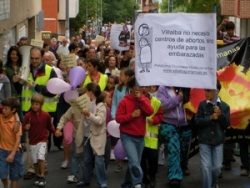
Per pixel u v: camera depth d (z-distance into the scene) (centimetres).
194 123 1288
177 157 1278
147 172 1269
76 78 1347
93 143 1248
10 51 1479
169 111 1270
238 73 1393
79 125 1288
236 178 1377
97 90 1241
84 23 7706
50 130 1313
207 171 1177
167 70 1152
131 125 1167
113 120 1282
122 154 1238
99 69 1492
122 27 2342
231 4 3309
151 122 1224
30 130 1288
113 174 1408
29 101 1474
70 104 1354
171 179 1277
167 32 1142
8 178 1288
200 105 1180
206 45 1127
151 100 1220
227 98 1373
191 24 1129
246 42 1413
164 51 1148
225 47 1425
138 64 1159
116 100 1373
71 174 1329
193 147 1348
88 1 7931
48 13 5919
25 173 1377
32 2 3788
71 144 1338
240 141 1374
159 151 1470
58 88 1337
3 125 1170
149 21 1147
